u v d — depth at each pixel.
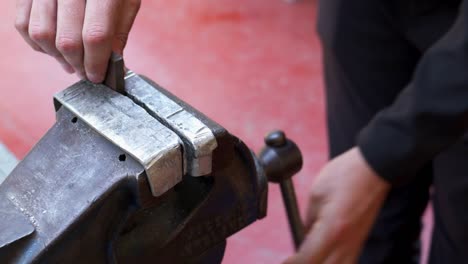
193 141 0.52
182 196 0.60
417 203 1.42
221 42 2.61
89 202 0.50
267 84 2.37
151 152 0.51
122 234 0.55
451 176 1.06
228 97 2.30
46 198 0.52
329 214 0.86
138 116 0.55
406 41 1.18
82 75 0.64
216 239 0.62
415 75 0.81
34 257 0.49
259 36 2.65
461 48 0.74
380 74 1.24
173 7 2.82
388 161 0.84
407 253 1.50
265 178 0.64
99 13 0.59
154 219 0.57
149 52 2.52
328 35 1.25
